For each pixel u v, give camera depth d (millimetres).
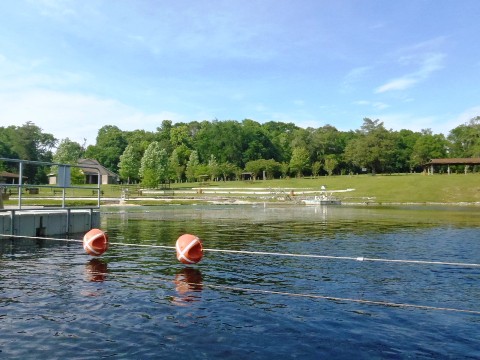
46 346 4922
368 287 8047
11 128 99312
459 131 117812
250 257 11391
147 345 4996
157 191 70000
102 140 127562
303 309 6574
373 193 68250
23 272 8883
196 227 20656
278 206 48406
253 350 4910
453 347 5129
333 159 108562
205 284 8102
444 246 14023
